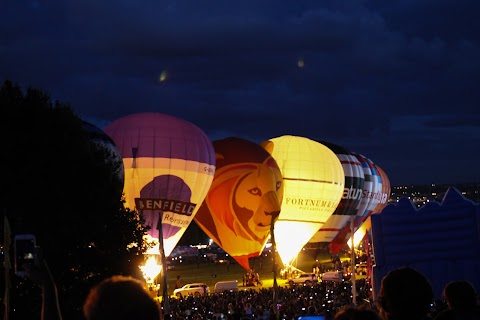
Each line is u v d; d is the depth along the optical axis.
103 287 3.07
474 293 6.40
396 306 4.47
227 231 52.91
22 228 24.09
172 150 45.38
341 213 75.06
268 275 75.81
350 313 3.75
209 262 109.56
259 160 53.16
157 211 44.91
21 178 24.92
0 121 25.89
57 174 25.61
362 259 87.56
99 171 27.39
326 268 82.75
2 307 21.88
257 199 52.56
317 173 63.00
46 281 3.96
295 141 64.12
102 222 26.31
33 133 25.70
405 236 31.50
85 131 28.91
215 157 49.41
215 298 40.88
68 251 24.97
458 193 31.12
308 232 63.59
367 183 81.88
